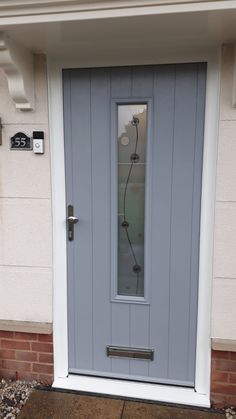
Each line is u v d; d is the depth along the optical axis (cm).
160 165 193
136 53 183
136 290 209
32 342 211
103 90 192
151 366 211
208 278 195
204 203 190
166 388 207
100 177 200
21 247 203
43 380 214
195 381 205
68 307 214
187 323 203
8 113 192
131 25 149
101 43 175
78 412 189
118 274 209
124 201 203
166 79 186
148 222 198
